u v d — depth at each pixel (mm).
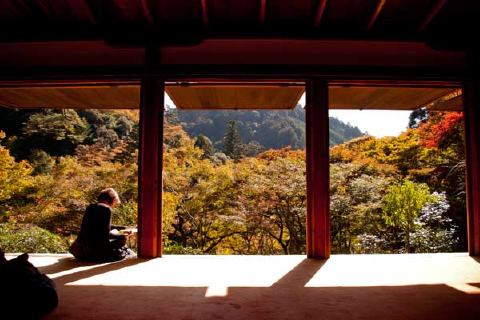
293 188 7344
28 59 3756
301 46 3725
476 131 3750
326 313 1988
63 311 2008
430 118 9438
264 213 7656
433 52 3762
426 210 6375
